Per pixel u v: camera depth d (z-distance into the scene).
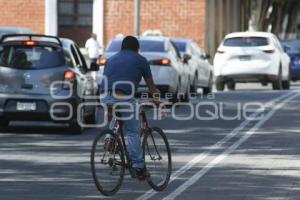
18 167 26.23
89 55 65.12
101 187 20.98
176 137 33.91
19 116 33.97
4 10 84.19
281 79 63.50
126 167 21.55
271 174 24.92
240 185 23.08
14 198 21.14
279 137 33.94
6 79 34.03
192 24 83.69
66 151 29.86
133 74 21.36
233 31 107.81
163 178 22.34
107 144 21.08
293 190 22.25
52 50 34.38
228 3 102.94
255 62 61.69
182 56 51.16
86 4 84.31
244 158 28.25
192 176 24.64
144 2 83.81
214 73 62.69
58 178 24.22
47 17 84.00
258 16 115.25
